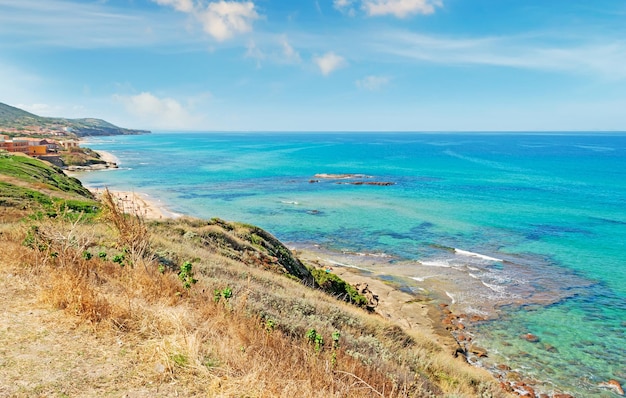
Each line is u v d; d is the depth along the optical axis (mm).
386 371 8711
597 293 28391
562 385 17766
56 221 14250
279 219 51812
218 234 23516
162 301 8195
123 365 5488
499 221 50188
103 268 10039
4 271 8867
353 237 43594
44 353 5570
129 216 13656
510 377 18219
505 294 28297
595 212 55031
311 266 31922
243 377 5539
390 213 55031
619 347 21141
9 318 6547
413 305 26344
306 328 10008
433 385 10211
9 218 18672
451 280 30969
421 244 40906
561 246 39688
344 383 6453
